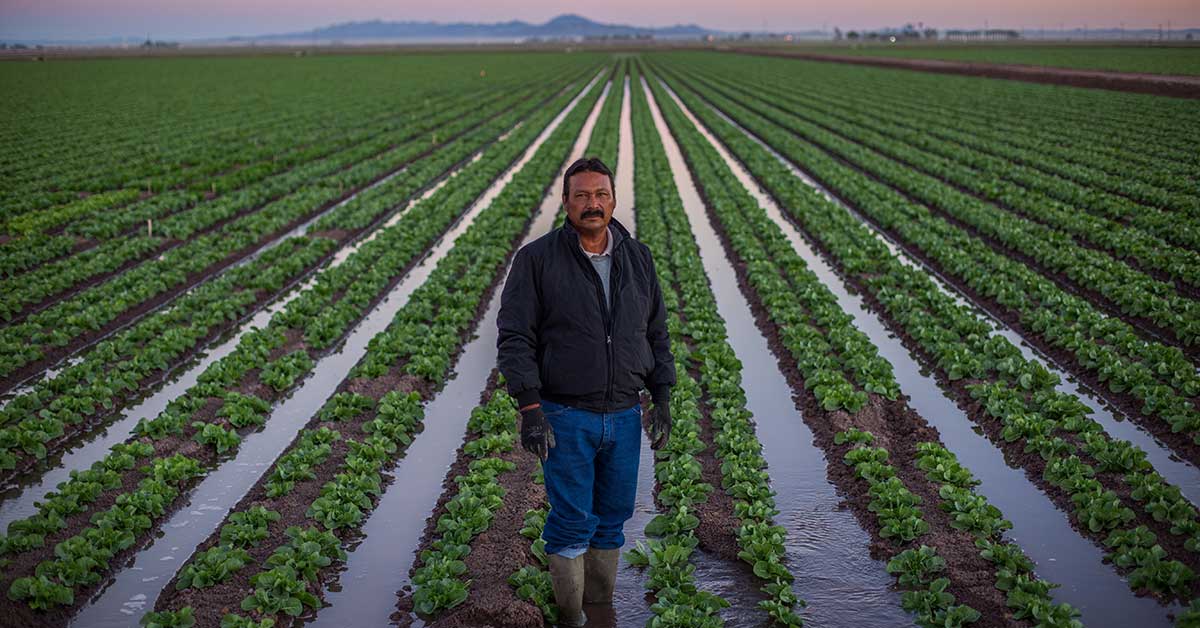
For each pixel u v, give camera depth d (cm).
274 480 798
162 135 3888
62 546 663
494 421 905
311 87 7250
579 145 3500
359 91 6781
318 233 1961
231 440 897
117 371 1084
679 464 797
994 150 2970
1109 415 971
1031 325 1245
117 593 646
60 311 1334
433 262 1761
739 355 1183
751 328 1299
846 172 2620
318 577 654
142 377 1102
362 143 3672
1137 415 959
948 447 885
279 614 602
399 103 5625
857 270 1573
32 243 1788
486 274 1506
